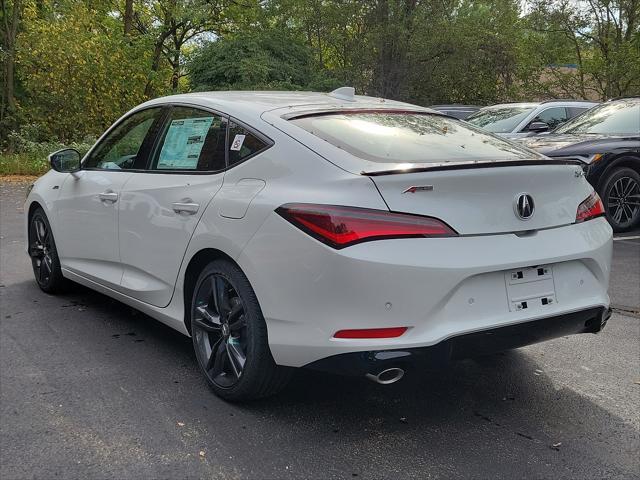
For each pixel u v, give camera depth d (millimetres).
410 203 2934
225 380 3479
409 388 3770
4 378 3791
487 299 3041
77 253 4941
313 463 2910
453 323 2953
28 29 22062
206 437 3121
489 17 25062
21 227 9141
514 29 25234
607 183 8328
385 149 3326
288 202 3068
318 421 3318
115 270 4500
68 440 3074
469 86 26203
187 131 4062
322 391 3691
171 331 4684
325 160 3152
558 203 3363
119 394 3594
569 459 2996
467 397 3658
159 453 2967
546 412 3484
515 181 3176
